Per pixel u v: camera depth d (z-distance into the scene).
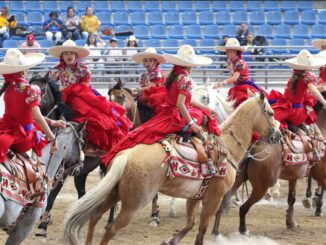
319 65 22.41
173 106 17.67
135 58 22.94
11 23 48.06
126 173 16.39
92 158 21.59
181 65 17.61
